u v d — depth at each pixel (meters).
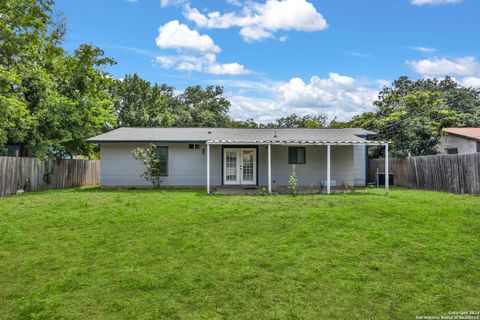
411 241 6.36
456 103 30.58
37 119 16.73
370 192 13.58
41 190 15.41
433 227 7.22
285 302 4.22
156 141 15.70
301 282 4.75
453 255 5.64
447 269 5.14
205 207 9.70
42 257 5.76
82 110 19.45
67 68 19.95
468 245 6.10
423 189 15.16
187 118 38.75
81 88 20.25
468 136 17.86
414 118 20.59
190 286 4.64
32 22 17.20
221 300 4.28
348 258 5.60
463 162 12.62
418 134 20.34
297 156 16.80
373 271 5.10
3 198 11.90
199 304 4.18
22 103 15.31
